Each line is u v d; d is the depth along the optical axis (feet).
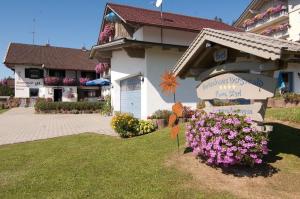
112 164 25.00
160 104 49.83
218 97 23.88
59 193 19.98
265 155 23.48
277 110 38.63
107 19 62.18
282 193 18.21
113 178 21.95
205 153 21.59
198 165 22.62
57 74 147.02
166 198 18.28
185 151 25.80
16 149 33.96
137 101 52.80
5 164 27.73
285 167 21.39
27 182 22.40
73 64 149.79
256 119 21.34
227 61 24.00
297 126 31.71
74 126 52.95
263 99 20.99
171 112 45.24
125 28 58.23
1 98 134.72
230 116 21.35
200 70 26.21
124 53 56.13
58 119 67.51
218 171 21.31
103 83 106.01
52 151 31.58
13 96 148.25
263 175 20.35
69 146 33.40
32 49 150.92
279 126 31.40
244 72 22.31
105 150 29.55
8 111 99.50
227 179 20.17
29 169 25.71
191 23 62.18
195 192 18.81
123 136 36.55
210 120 21.65
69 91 145.07
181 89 51.52
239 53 23.06
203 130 21.50
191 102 52.34
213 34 22.43
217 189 19.01
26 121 64.69
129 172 22.86
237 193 18.42
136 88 53.21
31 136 43.55
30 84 139.85
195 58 25.34
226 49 23.39
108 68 82.64
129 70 54.34
